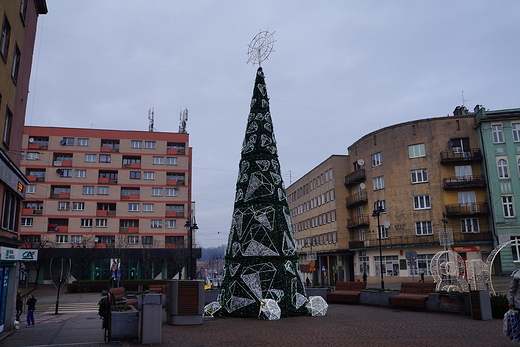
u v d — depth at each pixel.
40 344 10.66
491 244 37.47
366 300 19.00
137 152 58.84
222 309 15.33
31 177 55.31
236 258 15.55
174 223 58.00
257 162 16.45
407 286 17.06
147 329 10.02
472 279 17.64
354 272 47.28
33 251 15.47
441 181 39.69
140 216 57.28
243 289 14.93
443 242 33.81
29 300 16.20
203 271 118.94
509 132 38.12
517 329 7.19
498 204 37.16
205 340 10.30
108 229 56.00
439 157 40.06
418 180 40.72
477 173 39.41
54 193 56.38
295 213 67.56
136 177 58.28
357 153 47.97
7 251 13.58
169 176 59.69
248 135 17.16
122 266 52.59
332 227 50.72
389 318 13.99
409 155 41.47
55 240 54.38
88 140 57.69
